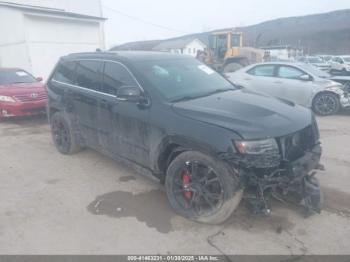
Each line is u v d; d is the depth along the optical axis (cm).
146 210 373
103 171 490
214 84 443
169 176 355
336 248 298
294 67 905
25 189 437
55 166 516
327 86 844
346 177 446
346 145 586
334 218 346
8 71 955
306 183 336
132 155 411
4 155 579
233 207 317
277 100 397
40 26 1548
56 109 561
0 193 427
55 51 1641
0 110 829
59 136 570
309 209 339
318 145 363
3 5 1514
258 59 1775
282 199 352
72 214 369
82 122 494
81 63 505
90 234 330
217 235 322
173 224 344
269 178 301
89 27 1817
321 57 3219
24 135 718
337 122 777
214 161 313
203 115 330
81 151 574
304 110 380
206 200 334
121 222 350
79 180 461
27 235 331
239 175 303
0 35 1606
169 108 355
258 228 331
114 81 429
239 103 363
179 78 420
